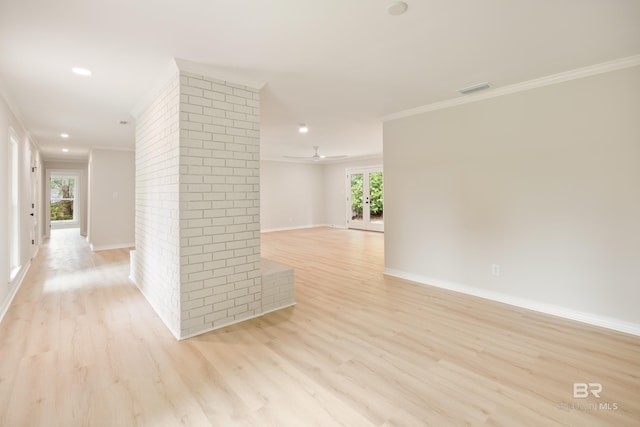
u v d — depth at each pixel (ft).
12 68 8.68
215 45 7.54
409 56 8.26
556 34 7.18
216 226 9.07
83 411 5.55
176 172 8.56
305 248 22.08
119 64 8.50
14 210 13.51
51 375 6.64
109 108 12.46
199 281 8.75
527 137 10.27
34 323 9.33
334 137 19.49
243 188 9.66
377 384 6.37
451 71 9.26
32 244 18.51
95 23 6.51
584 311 9.30
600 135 8.92
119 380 6.49
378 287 12.91
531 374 6.68
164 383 6.40
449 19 6.54
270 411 5.58
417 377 6.60
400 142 14.01
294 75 9.41
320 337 8.48
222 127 9.18
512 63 8.74
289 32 6.99
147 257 11.50
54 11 6.05
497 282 11.15
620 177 8.64
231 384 6.38
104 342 8.16
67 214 37.65
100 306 10.79
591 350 7.66
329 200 36.14
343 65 8.77
